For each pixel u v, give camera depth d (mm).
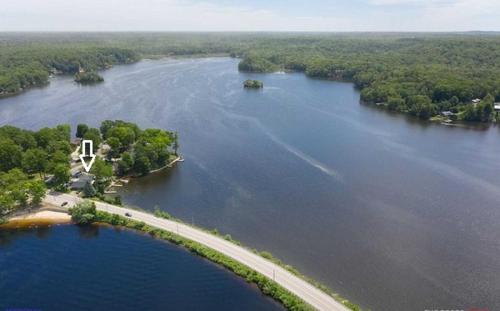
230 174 199250
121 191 181625
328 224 154875
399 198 176625
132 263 129125
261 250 137625
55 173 175125
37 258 132375
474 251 139875
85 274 124250
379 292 119062
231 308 110625
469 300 117375
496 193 182250
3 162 190500
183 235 142125
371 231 150750
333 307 109125
